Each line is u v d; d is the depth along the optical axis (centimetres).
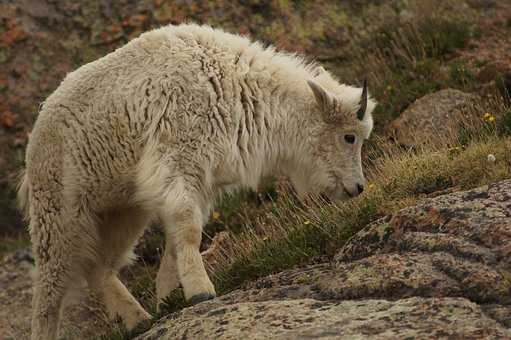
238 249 2012
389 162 2050
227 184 1795
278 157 1878
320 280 1470
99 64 1811
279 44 3120
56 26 3203
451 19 3119
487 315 1246
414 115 2489
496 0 3266
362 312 1302
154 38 1794
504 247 1354
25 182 1944
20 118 3053
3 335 2333
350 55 3120
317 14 3222
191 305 1617
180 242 1677
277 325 1315
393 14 3231
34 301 1850
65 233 1814
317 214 1894
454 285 1329
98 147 1767
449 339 1177
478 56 2823
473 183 1728
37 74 3120
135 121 1731
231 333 1327
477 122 2189
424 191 1789
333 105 1838
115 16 3203
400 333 1212
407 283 1355
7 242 2845
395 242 1522
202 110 1716
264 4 3216
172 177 1695
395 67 2959
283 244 1825
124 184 1797
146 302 2261
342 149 1880
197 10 3184
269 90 1823
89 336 2222
